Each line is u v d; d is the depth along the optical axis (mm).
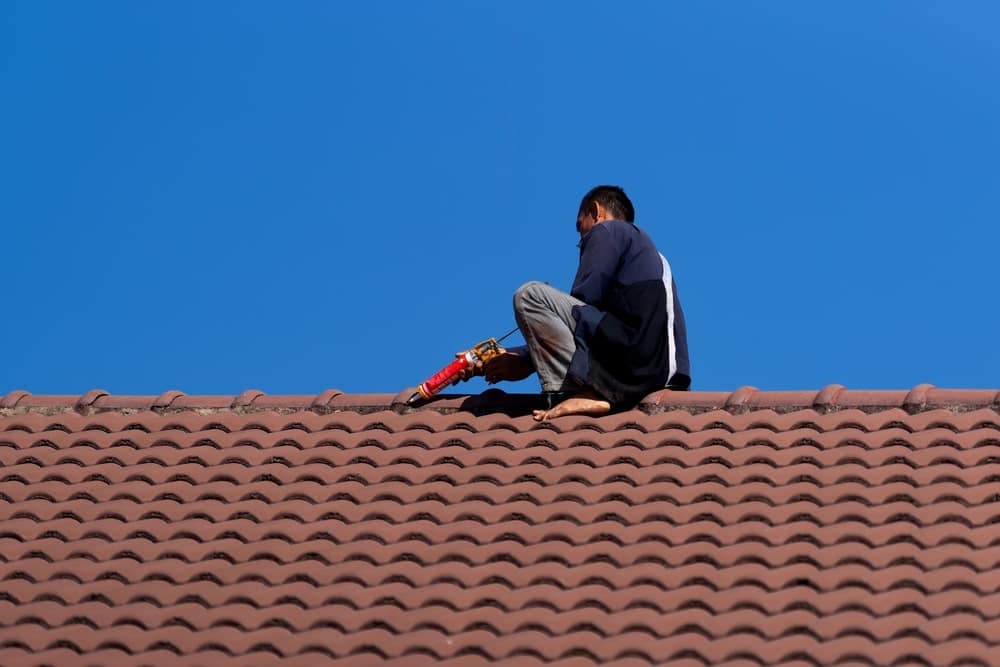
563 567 8281
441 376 10055
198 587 8508
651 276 9680
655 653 7559
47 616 8406
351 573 8461
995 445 8742
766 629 7594
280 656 7926
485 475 9172
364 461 9539
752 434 9203
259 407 10320
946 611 7512
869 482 8594
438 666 7672
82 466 9852
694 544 8312
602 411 9633
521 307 9664
